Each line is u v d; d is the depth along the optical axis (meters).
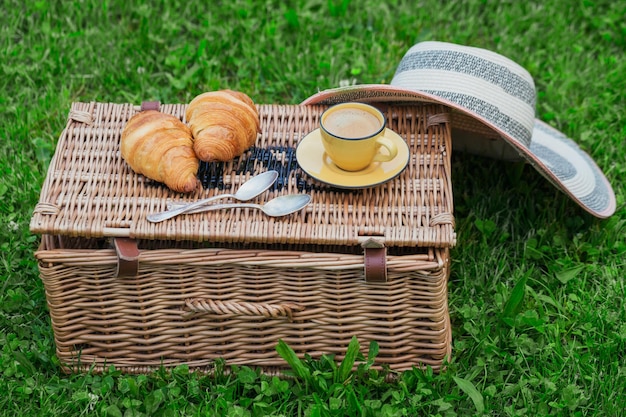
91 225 1.29
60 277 1.31
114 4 1.97
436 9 2.02
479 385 1.38
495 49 1.96
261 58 1.88
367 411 1.33
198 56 1.87
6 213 1.60
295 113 1.45
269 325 1.35
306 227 1.30
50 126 1.75
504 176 1.68
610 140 1.74
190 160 1.33
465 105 1.42
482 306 1.47
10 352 1.41
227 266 1.31
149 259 1.29
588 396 1.37
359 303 1.32
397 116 1.43
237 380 1.37
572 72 1.89
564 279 1.51
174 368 1.37
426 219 1.31
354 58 1.89
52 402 1.35
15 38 1.91
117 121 1.43
